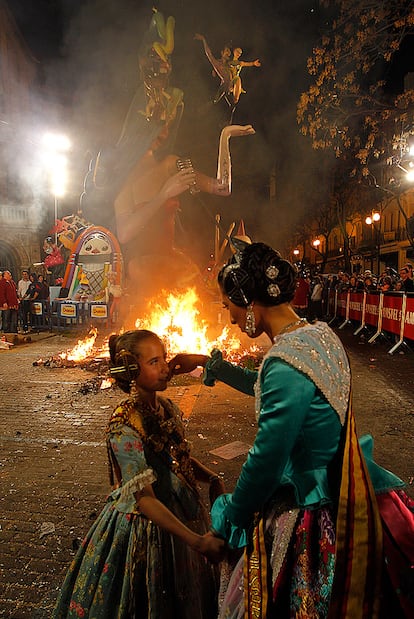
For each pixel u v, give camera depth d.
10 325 14.30
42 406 6.45
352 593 1.39
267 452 1.37
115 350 1.95
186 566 1.91
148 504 1.73
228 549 1.63
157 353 1.91
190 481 2.02
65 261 18.48
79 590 1.90
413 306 10.03
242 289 1.58
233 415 5.92
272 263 1.58
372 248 36.47
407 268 12.14
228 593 1.66
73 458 4.68
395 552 1.48
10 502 3.79
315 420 1.44
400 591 1.44
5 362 9.68
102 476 4.27
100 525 1.98
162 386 1.93
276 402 1.39
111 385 7.44
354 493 1.43
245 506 1.44
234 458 4.59
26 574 2.91
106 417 5.95
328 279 19.88
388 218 35.44
